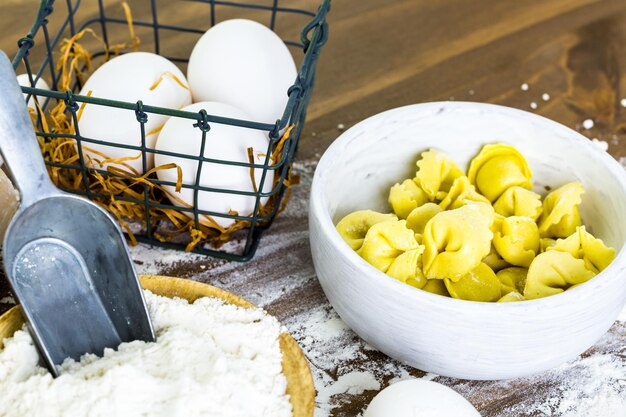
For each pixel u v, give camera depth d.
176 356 0.58
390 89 0.93
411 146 0.75
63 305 0.60
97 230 0.59
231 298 0.63
